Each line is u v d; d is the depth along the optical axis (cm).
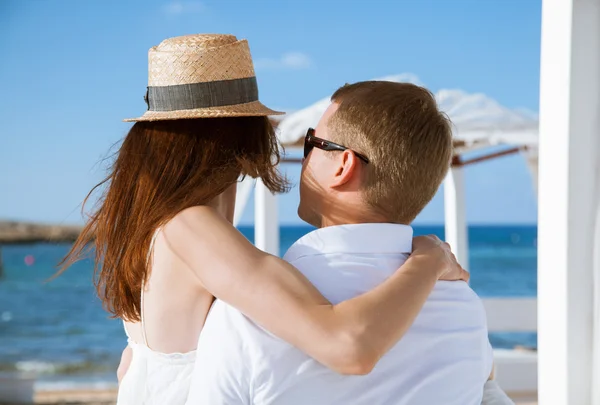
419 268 152
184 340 163
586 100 226
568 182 227
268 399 141
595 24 225
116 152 179
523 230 5072
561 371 229
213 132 174
